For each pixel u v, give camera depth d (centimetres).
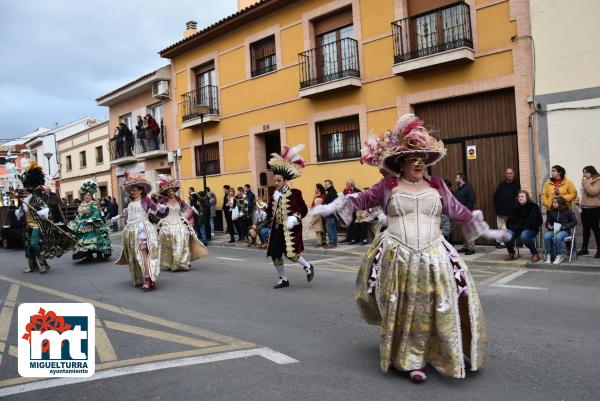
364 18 1366
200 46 1947
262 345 500
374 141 423
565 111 1025
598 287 710
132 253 839
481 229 419
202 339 528
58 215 1468
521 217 922
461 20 1173
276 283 838
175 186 1015
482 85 1138
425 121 1270
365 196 416
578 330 511
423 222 397
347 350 477
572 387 373
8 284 934
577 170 1016
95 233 1204
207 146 1997
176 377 421
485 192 1167
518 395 361
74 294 809
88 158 2973
